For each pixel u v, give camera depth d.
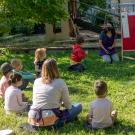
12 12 13.67
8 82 8.74
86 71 12.53
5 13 13.76
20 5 13.50
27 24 15.12
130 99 9.28
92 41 17.98
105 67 13.11
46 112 7.12
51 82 7.24
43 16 13.95
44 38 19.97
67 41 18.50
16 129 7.37
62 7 14.38
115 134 7.03
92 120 7.32
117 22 19.17
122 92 9.92
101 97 7.32
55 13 14.05
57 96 7.20
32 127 7.27
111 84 10.76
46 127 7.20
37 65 10.89
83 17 19.81
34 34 21.78
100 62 13.91
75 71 12.52
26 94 9.80
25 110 8.21
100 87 7.26
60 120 7.29
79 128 7.34
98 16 20.03
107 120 7.27
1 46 17.64
